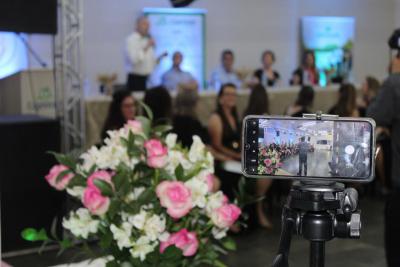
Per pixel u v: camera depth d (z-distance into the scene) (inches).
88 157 57.9
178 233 54.7
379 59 436.5
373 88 259.3
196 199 55.9
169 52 354.6
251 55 388.2
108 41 338.6
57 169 58.8
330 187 41.9
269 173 43.4
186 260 57.7
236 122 197.6
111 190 53.6
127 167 56.1
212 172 59.3
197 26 362.0
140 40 298.5
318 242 42.3
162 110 168.6
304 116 43.5
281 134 43.4
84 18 330.6
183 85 181.6
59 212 171.5
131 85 299.1
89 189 53.6
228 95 195.8
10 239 167.3
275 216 213.3
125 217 55.5
